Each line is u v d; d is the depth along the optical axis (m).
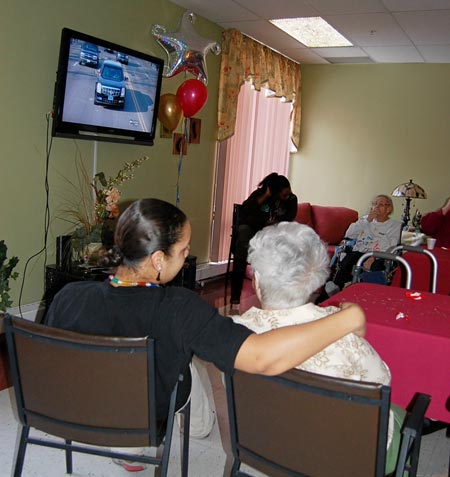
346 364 1.27
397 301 2.19
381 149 6.19
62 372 1.33
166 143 4.49
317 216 6.04
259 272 1.31
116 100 3.55
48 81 3.33
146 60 3.71
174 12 4.36
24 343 1.34
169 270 1.35
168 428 1.41
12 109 3.13
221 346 1.18
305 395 1.18
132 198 4.23
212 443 2.23
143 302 1.31
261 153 5.87
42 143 3.36
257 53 5.39
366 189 6.32
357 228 4.49
